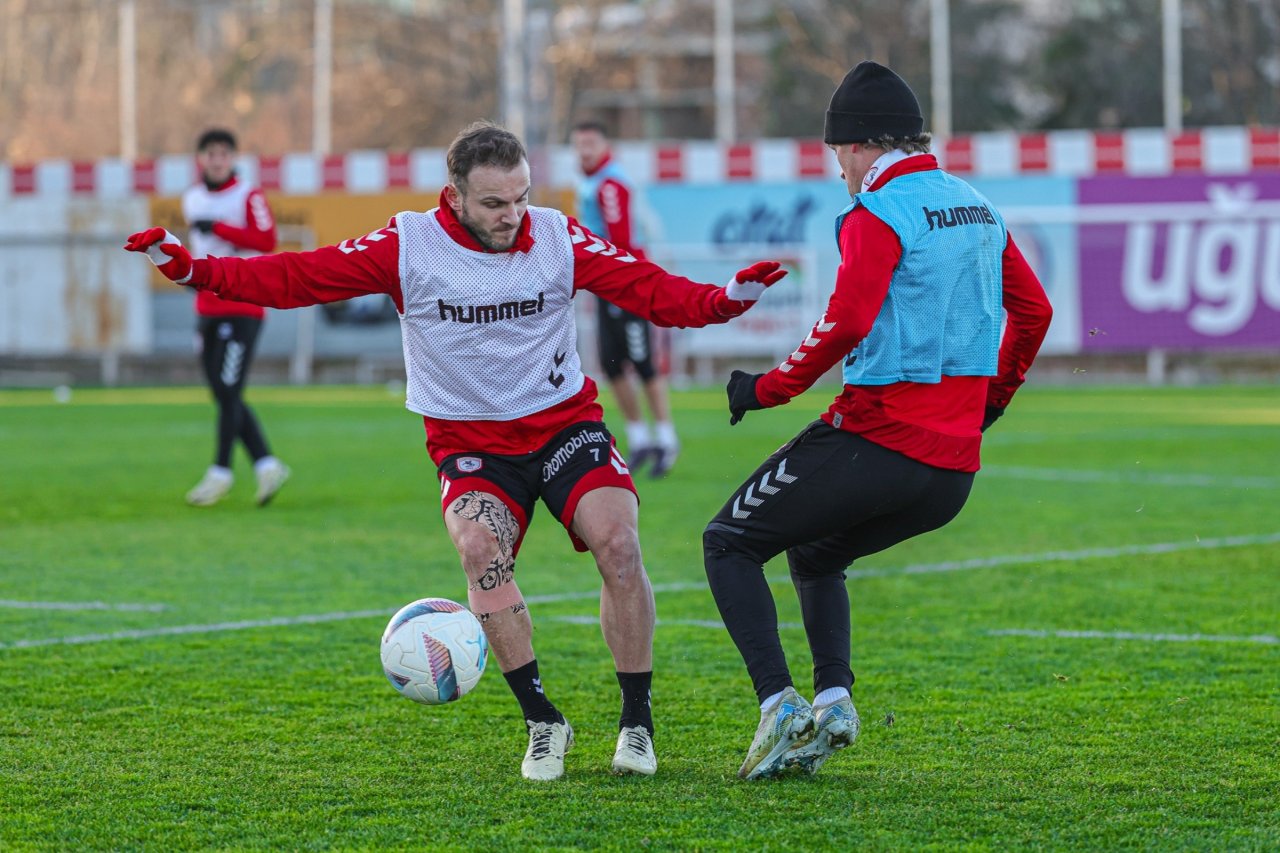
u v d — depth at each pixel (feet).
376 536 82.74
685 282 38.88
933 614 60.59
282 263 38.09
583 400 40.68
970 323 37.60
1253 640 55.01
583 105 403.95
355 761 40.22
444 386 39.52
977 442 38.24
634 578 39.14
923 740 41.93
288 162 216.54
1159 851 32.63
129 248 36.83
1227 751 40.52
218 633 57.06
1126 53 330.75
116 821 35.17
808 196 210.59
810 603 40.22
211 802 36.55
